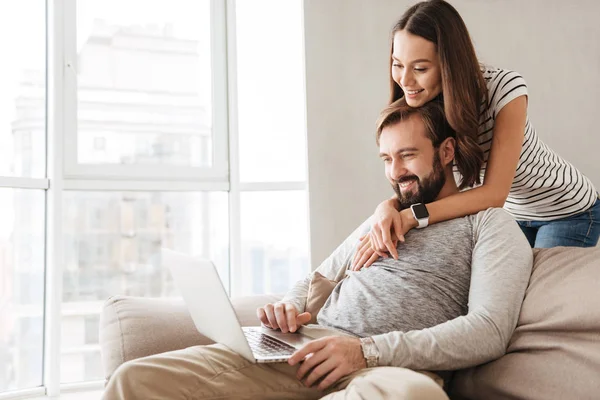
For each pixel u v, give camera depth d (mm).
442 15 1642
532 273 1416
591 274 1284
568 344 1219
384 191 3688
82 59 3393
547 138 3945
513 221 1485
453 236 1489
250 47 3750
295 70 3820
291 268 3752
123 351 1682
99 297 3391
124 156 3473
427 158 1591
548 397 1189
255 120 3742
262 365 1352
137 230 3490
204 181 3605
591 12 4027
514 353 1307
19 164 3158
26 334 3146
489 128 1789
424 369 1280
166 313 1811
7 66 3123
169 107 3580
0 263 3041
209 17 3682
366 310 1458
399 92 1810
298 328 1505
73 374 3303
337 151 3637
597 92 4016
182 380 1289
